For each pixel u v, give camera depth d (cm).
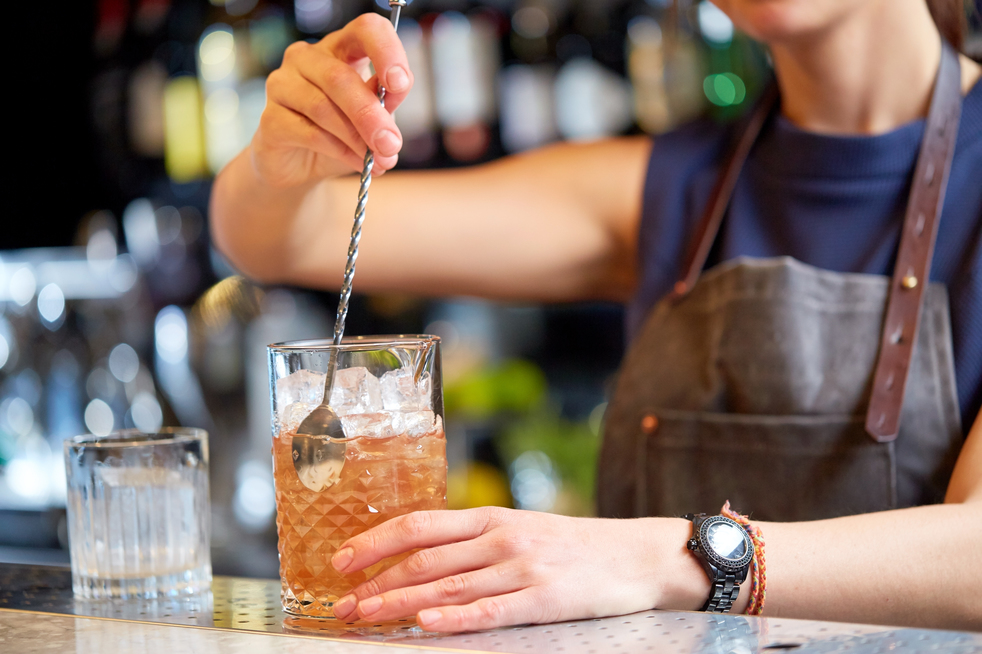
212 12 281
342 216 155
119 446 114
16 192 302
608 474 153
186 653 102
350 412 108
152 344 291
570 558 108
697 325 150
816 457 142
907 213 142
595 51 284
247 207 143
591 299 173
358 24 116
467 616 105
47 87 300
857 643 100
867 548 114
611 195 163
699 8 241
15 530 279
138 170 289
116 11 283
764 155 154
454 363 293
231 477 286
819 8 138
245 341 290
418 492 109
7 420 287
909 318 140
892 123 146
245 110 275
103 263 294
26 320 289
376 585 107
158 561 115
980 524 116
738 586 112
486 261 162
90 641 105
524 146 272
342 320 109
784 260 145
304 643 103
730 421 146
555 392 310
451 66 267
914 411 139
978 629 114
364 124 113
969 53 153
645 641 102
